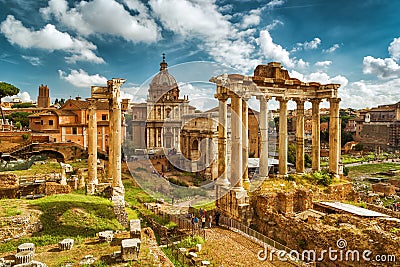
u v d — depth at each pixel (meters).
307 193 28.20
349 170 82.81
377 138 132.38
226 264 19.66
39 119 69.06
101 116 68.38
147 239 20.64
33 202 24.91
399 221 22.44
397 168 85.00
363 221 22.25
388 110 134.88
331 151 37.66
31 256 15.89
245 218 26.94
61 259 16.77
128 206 31.70
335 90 36.41
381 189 54.69
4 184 29.88
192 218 27.41
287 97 34.59
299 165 37.22
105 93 30.73
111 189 29.72
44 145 56.31
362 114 153.00
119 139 29.58
